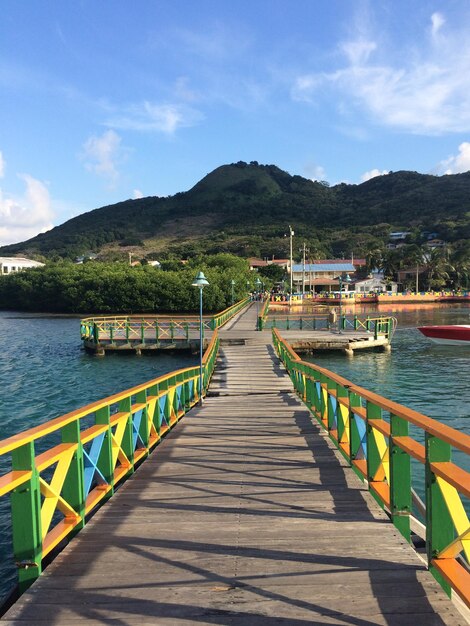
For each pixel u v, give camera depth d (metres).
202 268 82.94
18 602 3.20
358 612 3.00
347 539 4.08
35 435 3.38
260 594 3.24
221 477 5.94
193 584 3.40
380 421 4.84
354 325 32.88
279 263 112.81
